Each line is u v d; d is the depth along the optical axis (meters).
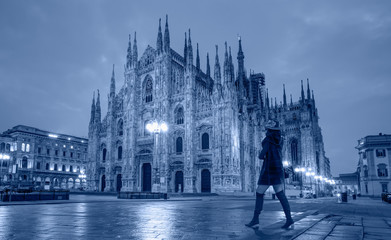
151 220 10.80
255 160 87.81
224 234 7.27
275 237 6.38
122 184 83.38
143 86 87.88
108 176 88.44
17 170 108.56
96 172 92.19
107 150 90.62
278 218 11.48
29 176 112.00
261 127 96.50
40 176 115.81
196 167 73.31
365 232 7.82
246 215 13.20
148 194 42.28
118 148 90.31
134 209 17.28
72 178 127.12
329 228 7.98
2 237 6.89
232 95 72.06
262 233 6.97
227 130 69.19
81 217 11.88
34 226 8.91
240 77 99.94
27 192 30.44
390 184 97.38
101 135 94.75
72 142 129.88
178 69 85.38
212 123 72.50
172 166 76.31
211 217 12.15
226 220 10.86
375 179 99.69
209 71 96.69
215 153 70.00
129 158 83.62
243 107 84.00
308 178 115.00
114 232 7.73
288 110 131.75
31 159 113.31
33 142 115.12
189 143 73.50
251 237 6.41
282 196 8.03
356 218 12.38
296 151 123.81
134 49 90.44
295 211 16.08
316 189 113.44
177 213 14.31
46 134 120.56
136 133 85.25
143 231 7.90
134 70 88.62
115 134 91.88
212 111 72.38
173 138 77.88
